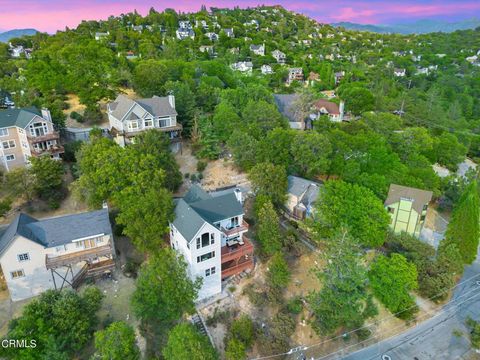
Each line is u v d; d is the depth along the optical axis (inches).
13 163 2324.1
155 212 1553.9
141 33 5880.9
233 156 2326.5
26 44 5462.6
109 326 1277.1
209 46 6279.5
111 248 1565.0
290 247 1797.5
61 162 2231.8
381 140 2561.5
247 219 1927.9
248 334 1414.9
